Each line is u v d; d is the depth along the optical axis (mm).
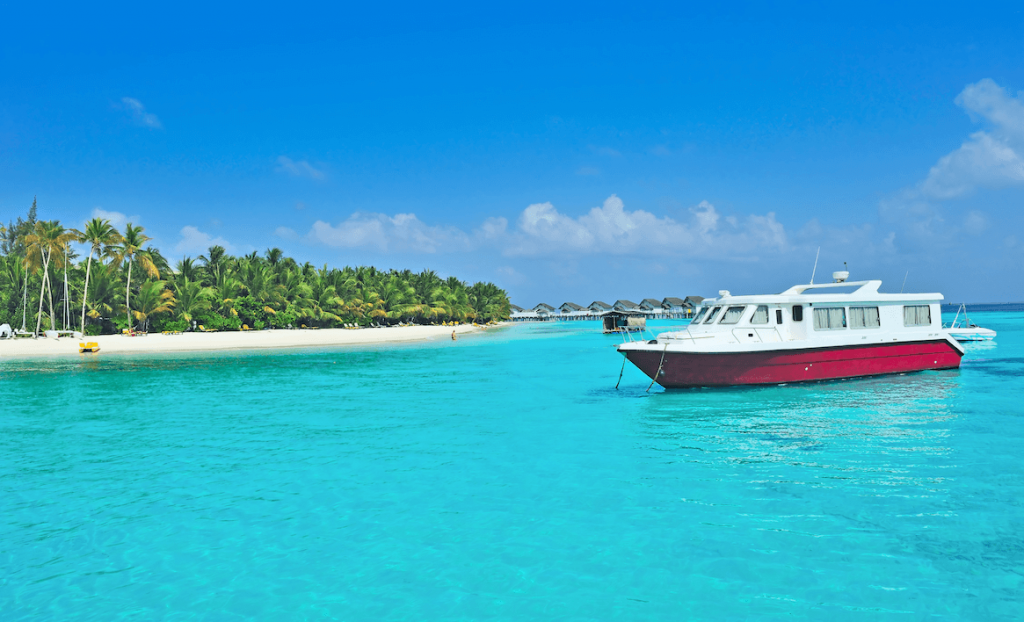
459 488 9727
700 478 10039
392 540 7602
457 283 125625
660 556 6961
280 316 72438
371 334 71250
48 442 13516
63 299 56375
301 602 6094
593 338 68125
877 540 7305
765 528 7742
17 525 8281
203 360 36531
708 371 17938
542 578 6492
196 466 11320
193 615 5871
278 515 8578
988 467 10344
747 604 5887
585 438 13344
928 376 20719
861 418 14750
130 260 57344
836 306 19344
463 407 17969
